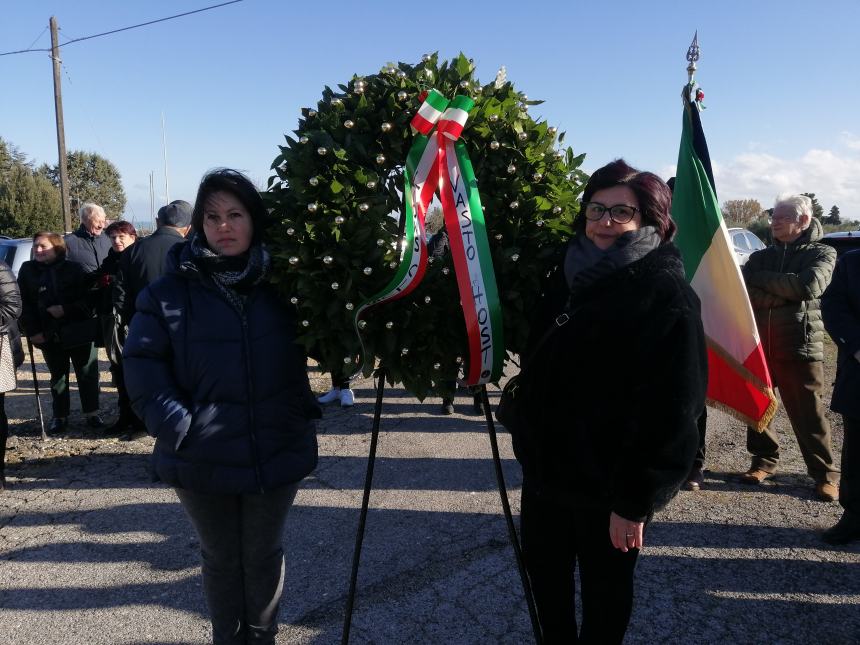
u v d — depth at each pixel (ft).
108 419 18.85
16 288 13.41
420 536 11.39
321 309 6.41
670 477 5.65
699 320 5.80
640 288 5.77
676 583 9.65
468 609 9.12
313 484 13.87
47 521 12.12
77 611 9.14
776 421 18.15
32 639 8.48
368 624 8.78
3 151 136.87
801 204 12.39
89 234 18.70
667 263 5.89
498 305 6.53
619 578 6.23
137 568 10.35
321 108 7.04
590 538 6.23
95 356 17.83
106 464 15.17
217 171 6.66
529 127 7.14
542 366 6.35
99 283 16.92
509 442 16.83
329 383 23.16
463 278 6.43
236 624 7.16
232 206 6.54
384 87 6.87
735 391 9.62
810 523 11.66
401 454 15.80
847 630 8.52
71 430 17.83
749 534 11.25
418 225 6.41
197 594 9.59
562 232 7.00
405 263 6.25
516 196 6.91
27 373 25.03
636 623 8.68
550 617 6.84
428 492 13.43
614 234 6.11
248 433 6.57
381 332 6.63
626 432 5.83
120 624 8.82
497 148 6.86
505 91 7.24
